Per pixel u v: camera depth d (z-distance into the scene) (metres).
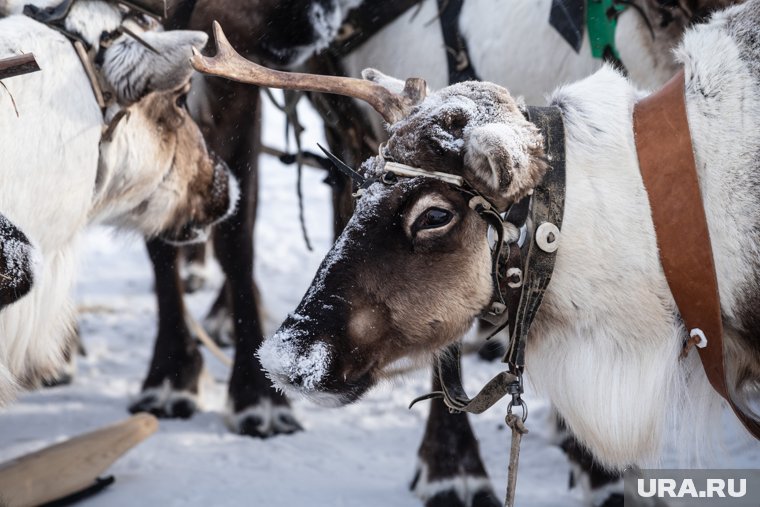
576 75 5.02
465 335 3.53
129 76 4.41
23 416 6.13
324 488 5.19
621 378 3.58
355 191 3.53
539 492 5.14
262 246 10.25
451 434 4.93
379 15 5.39
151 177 4.84
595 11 4.91
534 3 5.08
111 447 5.06
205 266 8.79
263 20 5.29
